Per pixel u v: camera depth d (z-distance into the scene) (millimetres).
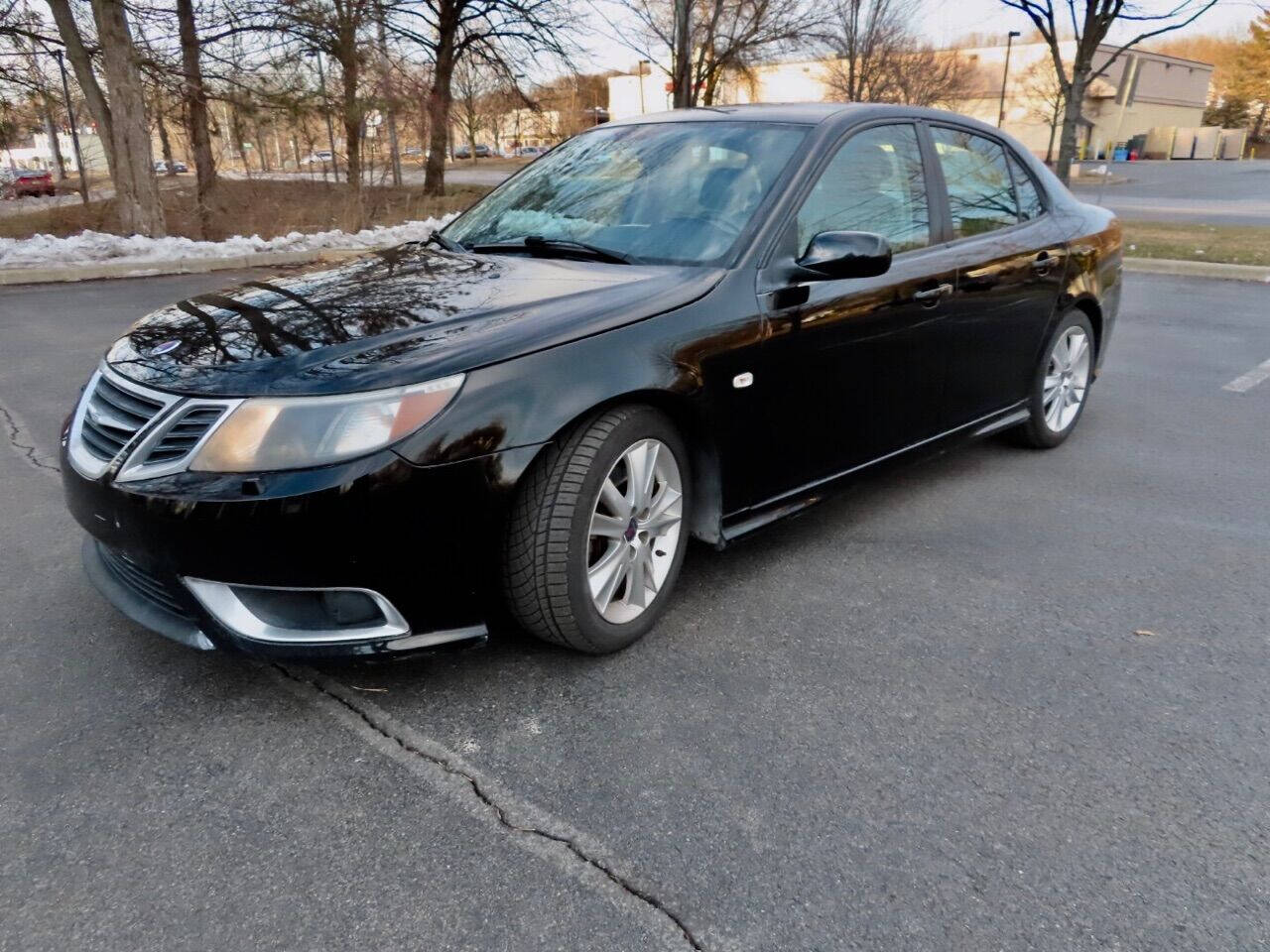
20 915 1854
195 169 16203
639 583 2838
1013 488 4316
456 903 1898
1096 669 2777
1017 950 1799
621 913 1879
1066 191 4883
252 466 2236
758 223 3092
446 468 2324
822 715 2537
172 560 2324
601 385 2547
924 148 3830
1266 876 1987
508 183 3988
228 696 2604
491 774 2289
